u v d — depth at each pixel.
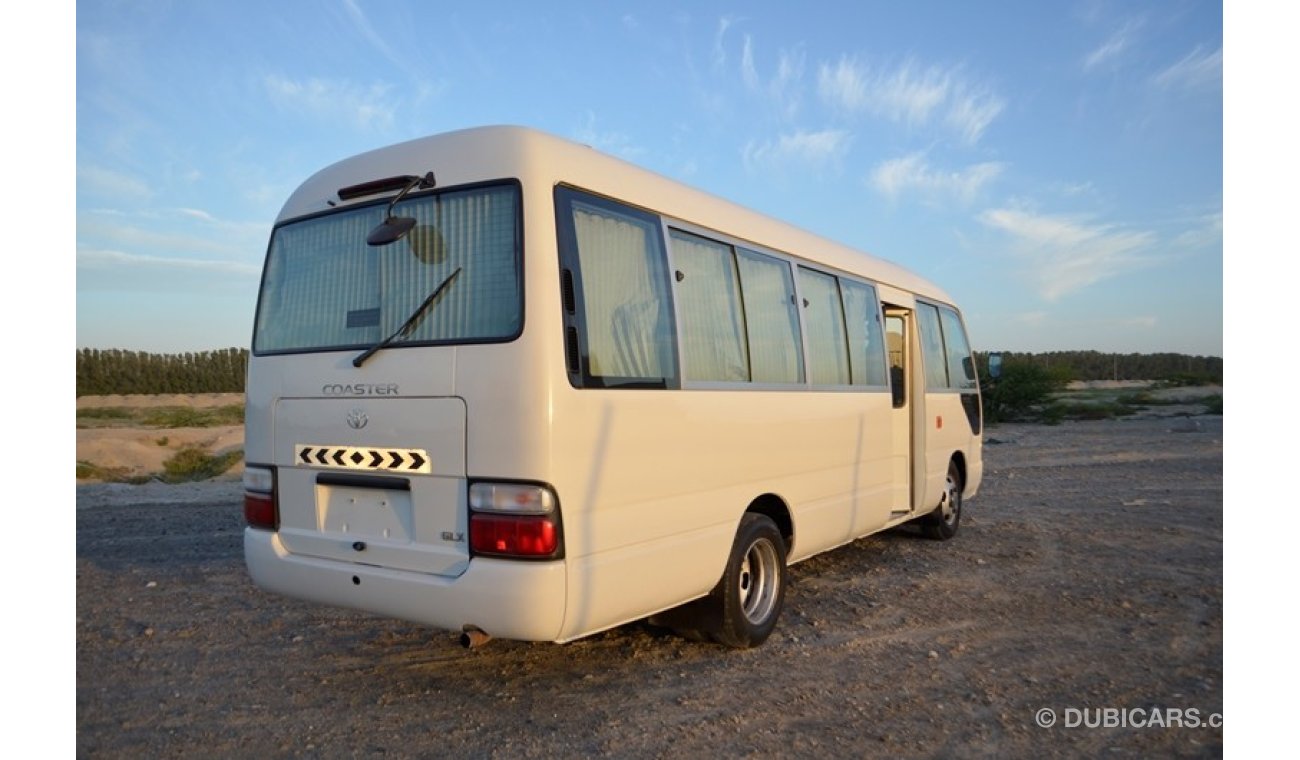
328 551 4.47
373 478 4.29
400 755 3.92
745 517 5.37
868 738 4.08
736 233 5.50
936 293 9.20
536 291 3.91
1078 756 3.89
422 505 4.11
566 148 4.32
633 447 4.29
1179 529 9.30
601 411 4.10
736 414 5.17
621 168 4.66
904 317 8.26
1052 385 29.05
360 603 4.32
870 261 7.69
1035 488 12.67
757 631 5.33
